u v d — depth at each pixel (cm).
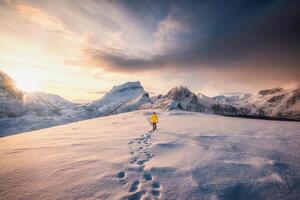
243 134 1216
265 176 504
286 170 546
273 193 417
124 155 716
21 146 898
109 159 662
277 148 808
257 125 1809
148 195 409
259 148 809
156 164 600
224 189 432
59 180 482
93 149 818
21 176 510
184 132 1331
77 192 420
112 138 1109
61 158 677
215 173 523
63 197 399
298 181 474
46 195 408
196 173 523
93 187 443
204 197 400
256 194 413
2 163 623
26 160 656
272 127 1623
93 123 2241
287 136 1127
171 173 524
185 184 458
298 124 1931
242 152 741
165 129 1524
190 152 748
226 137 1101
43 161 641
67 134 1309
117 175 516
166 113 3881
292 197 402
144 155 718
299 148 808
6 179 491
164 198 396
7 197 399
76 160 650
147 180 486
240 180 479
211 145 875
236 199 395
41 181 477
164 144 904
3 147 877
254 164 595
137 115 3594
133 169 562
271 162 610
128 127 1733
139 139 1073
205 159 648
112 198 394
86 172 536
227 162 614
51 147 864
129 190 431
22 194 412
